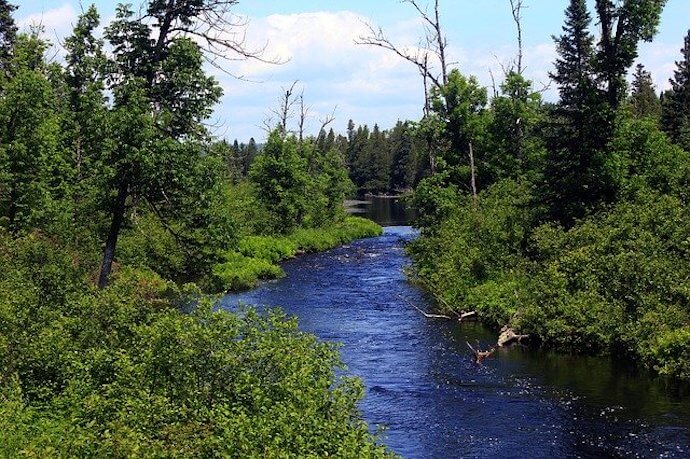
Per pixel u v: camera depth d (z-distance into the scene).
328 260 52.78
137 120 19.02
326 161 78.88
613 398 18.23
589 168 30.83
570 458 14.57
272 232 60.09
